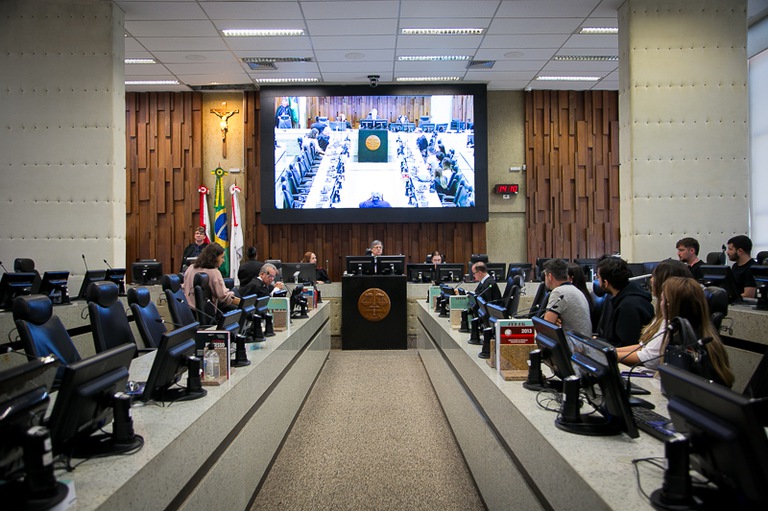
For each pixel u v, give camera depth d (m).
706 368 1.93
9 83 5.94
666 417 1.81
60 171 5.94
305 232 9.96
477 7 6.45
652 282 2.71
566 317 3.24
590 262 7.53
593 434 1.69
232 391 2.29
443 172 9.55
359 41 7.55
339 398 4.81
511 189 10.05
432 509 2.67
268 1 6.22
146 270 6.73
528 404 2.05
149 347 3.26
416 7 6.42
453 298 4.34
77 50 5.96
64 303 4.95
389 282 7.46
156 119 9.95
